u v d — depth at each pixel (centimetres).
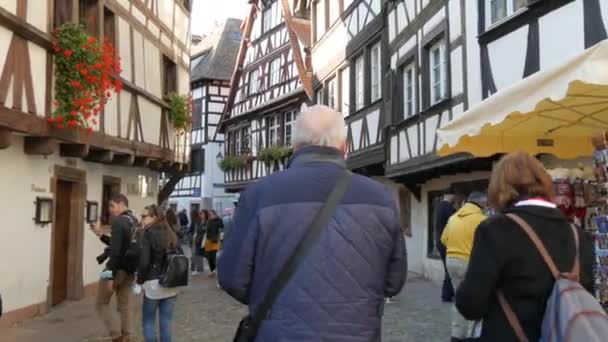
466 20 947
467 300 247
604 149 451
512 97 438
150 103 1328
